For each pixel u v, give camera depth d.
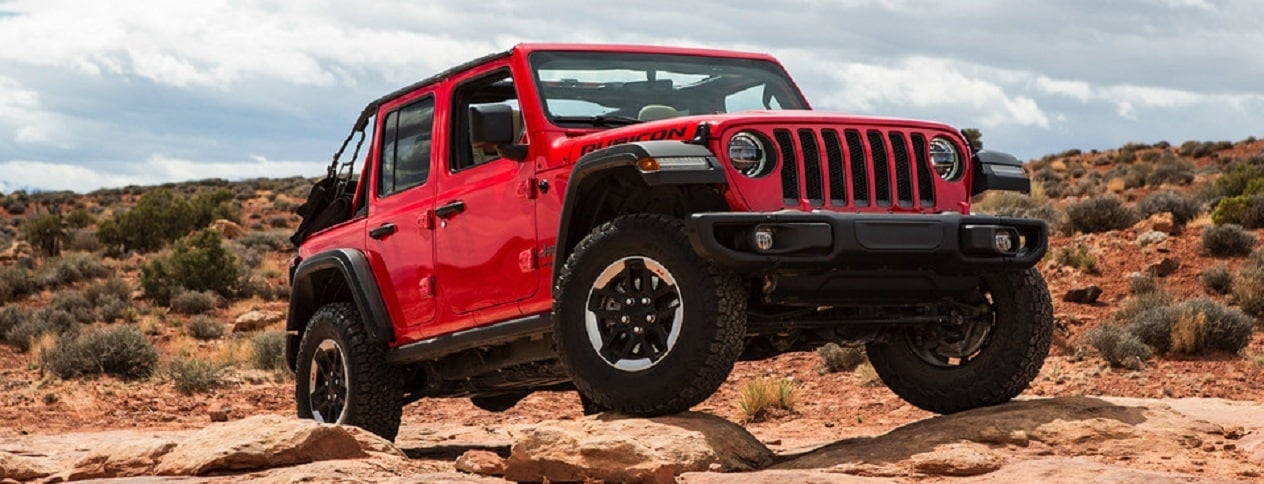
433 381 7.77
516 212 6.54
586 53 6.82
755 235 5.43
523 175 6.48
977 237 5.82
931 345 6.72
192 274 29.44
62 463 6.51
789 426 10.82
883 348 6.93
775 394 11.80
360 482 5.18
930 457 5.40
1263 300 16.22
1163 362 13.73
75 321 25.39
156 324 25.00
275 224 52.00
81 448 8.05
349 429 5.93
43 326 23.27
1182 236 20.50
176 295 28.69
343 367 7.98
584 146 6.13
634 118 6.62
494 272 6.73
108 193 79.88
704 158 5.54
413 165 7.61
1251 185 26.19
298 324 8.84
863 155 5.95
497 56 6.86
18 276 31.78
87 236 42.50
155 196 45.47
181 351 21.19
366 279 7.80
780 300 5.73
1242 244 18.94
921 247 5.69
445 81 7.32
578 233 6.30
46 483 5.96
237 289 30.09
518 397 8.97
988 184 6.34
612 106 6.69
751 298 5.97
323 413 8.26
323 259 8.18
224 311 28.17
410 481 5.16
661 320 5.75
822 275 5.73
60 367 17.00
